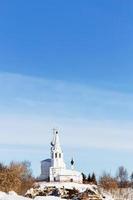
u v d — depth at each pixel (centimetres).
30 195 15300
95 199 13875
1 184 15975
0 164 19112
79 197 13662
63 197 14288
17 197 8112
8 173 16688
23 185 18412
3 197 7875
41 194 15450
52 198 9619
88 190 14538
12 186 16262
